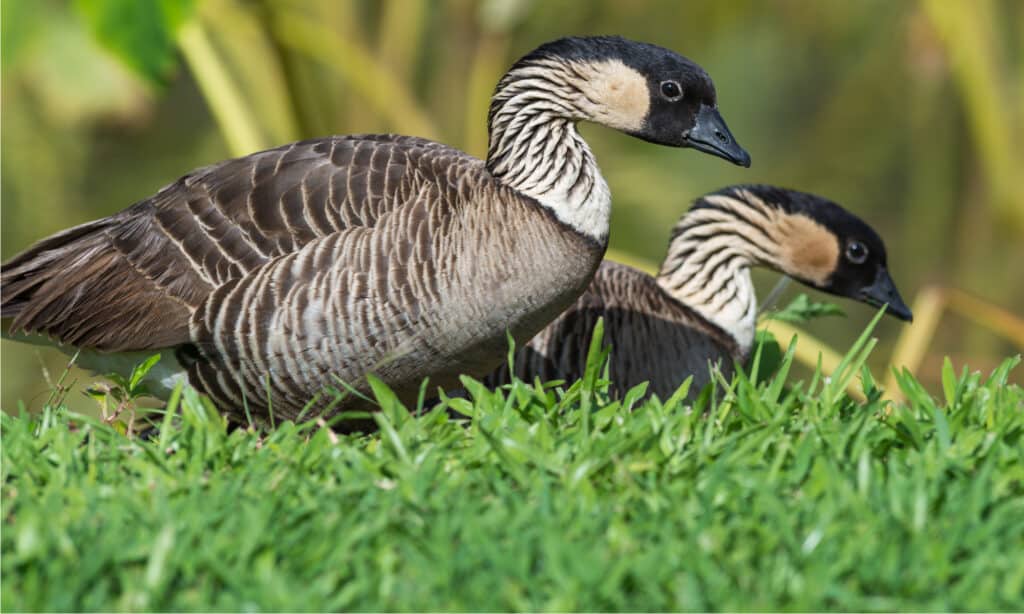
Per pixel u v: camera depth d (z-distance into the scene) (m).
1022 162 22.33
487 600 6.89
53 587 6.95
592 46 11.77
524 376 12.70
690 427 8.98
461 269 10.70
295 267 10.68
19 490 8.22
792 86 26.06
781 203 14.11
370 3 23.06
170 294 11.06
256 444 9.32
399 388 11.20
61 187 21.89
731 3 24.83
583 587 6.92
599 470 8.23
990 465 7.92
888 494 7.84
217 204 11.11
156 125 22.92
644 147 22.92
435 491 8.05
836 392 9.71
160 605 6.95
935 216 24.44
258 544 7.32
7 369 19.11
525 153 11.39
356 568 7.22
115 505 7.80
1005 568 7.08
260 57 20.28
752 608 6.79
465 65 22.22
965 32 21.88
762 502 7.67
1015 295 23.30
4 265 11.82
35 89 20.09
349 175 10.94
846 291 14.31
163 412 9.75
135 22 15.45
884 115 25.16
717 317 13.81
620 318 13.10
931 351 22.44
